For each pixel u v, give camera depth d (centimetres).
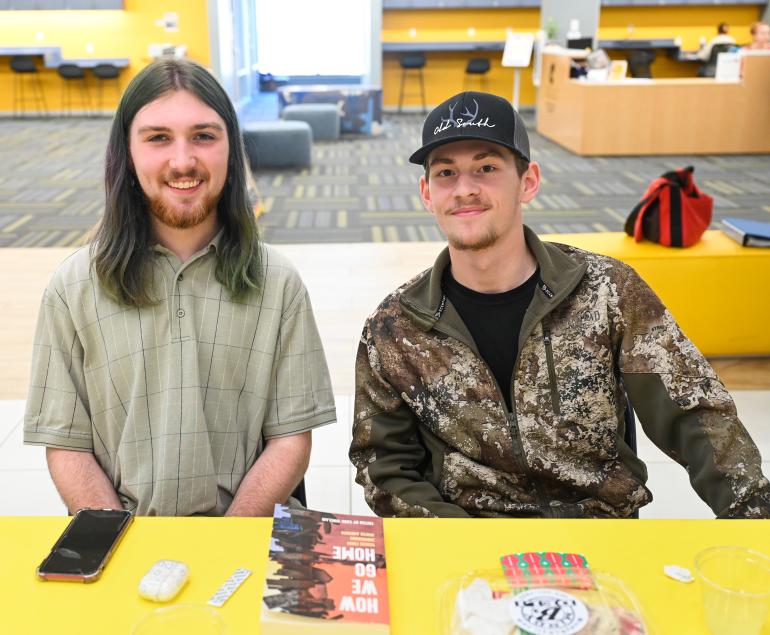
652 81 885
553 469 149
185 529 115
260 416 155
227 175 153
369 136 1067
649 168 828
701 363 149
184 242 151
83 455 151
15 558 108
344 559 105
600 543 112
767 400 326
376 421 157
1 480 266
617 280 152
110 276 145
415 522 117
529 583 99
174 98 143
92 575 103
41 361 150
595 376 150
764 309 348
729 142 895
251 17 1463
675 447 151
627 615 94
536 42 1162
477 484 153
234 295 151
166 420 146
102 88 1240
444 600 99
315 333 161
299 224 609
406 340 155
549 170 823
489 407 151
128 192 147
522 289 151
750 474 138
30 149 953
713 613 93
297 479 156
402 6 1238
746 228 354
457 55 1295
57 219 625
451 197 145
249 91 1427
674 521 119
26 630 95
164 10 1209
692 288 344
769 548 111
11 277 476
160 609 91
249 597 100
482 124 142
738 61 877
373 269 491
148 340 147
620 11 1263
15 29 1216
